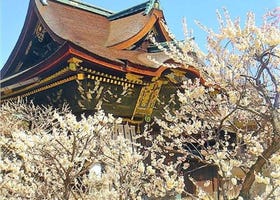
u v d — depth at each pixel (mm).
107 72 14758
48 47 18359
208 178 17609
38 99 16734
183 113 11188
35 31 18281
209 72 9336
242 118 10336
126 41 17234
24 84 15773
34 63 19859
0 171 8617
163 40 18688
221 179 7980
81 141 7734
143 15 18578
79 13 19078
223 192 7547
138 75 15250
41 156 7789
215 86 9727
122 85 15516
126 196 8227
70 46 13547
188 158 14773
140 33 17672
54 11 17781
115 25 19422
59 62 14219
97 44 16609
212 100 10180
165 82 15922
